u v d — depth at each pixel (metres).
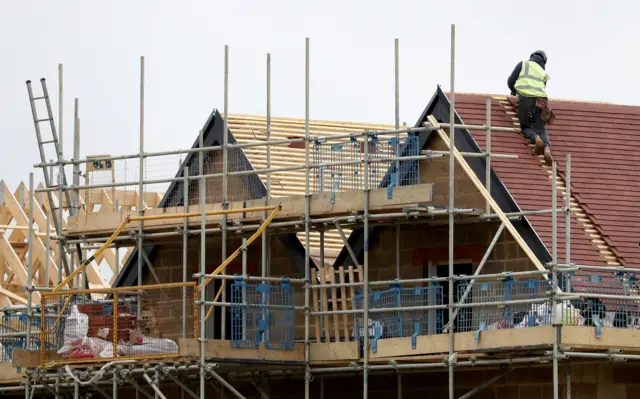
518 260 72.94
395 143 75.00
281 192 81.69
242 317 75.19
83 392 81.88
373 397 76.62
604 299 69.75
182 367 73.00
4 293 96.50
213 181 80.75
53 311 81.19
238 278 73.56
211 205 78.12
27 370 78.62
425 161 75.88
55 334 77.25
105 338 75.12
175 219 78.69
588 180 76.69
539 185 75.25
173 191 81.25
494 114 77.81
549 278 70.19
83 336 75.12
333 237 81.81
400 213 73.50
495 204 73.19
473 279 70.62
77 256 90.88
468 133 75.38
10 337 82.50
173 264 81.88
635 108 80.88
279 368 75.38
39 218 99.88
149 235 79.31
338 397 77.56
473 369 73.44
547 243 72.81
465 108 77.19
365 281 73.50
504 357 70.25
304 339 76.81
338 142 85.88
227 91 78.81
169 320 81.06
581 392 71.12
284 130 85.81
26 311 82.00
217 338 81.06
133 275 82.69
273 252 79.44
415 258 75.75
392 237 76.44
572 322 68.38
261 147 83.69
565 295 67.88
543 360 68.31
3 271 98.31
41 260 99.56
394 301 73.12
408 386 75.75
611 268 69.12
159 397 76.06
